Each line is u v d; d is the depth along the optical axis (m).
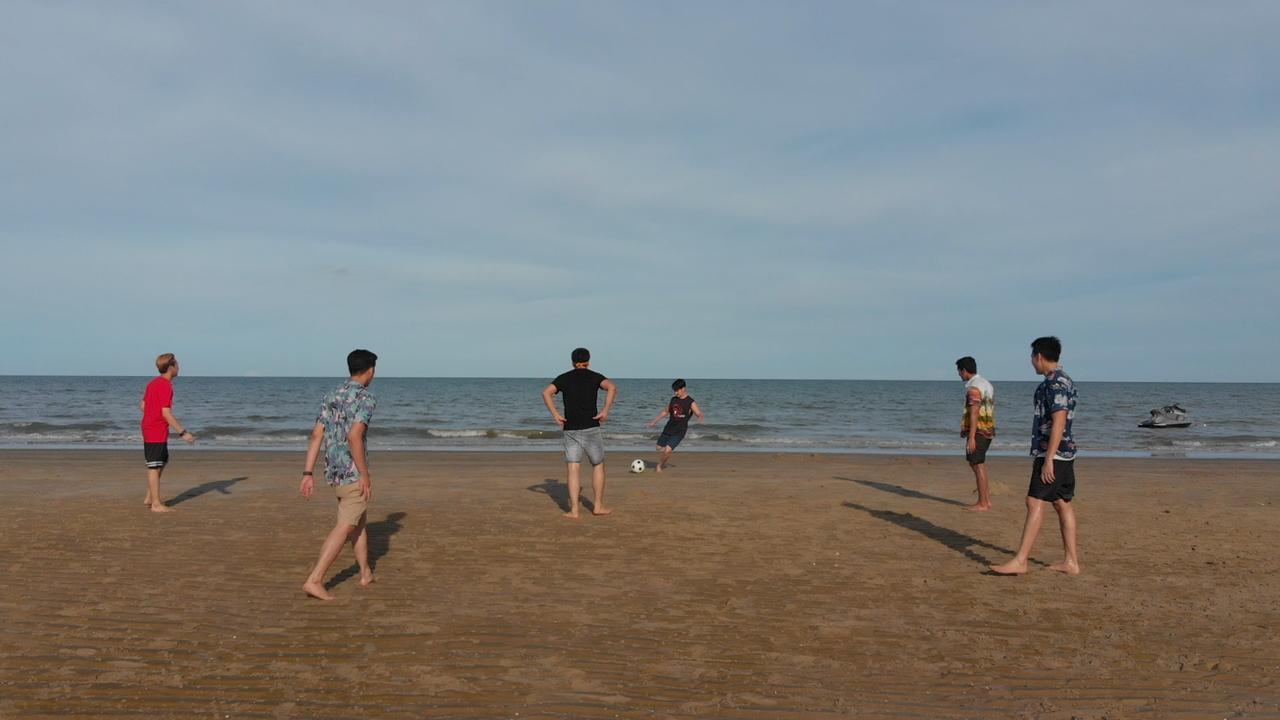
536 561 6.87
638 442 23.23
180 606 5.43
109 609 5.34
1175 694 4.04
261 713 3.74
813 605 5.62
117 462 15.58
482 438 24.50
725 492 11.44
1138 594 5.98
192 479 12.82
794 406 51.81
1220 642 4.86
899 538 8.07
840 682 4.20
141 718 3.67
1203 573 6.66
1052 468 6.39
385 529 8.30
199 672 4.23
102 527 8.29
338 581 6.13
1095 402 59.22
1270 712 3.80
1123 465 16.73
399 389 91.25
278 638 4.78
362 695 3.96
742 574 6.49
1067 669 4.40
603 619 5.23
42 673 4.20
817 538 8.01
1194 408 51.12
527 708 3.82
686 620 5.24
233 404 48.06
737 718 3.74
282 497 10.62
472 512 9.45
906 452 20.89
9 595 5.68
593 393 9.10
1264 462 17.78
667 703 3.91
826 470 15.09
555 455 17.92
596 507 9.30
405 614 5.29
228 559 6.83
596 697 3.96
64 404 45.47
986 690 4.10
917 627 5.15
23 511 9.34
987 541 7.96
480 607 5.46
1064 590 6.09
